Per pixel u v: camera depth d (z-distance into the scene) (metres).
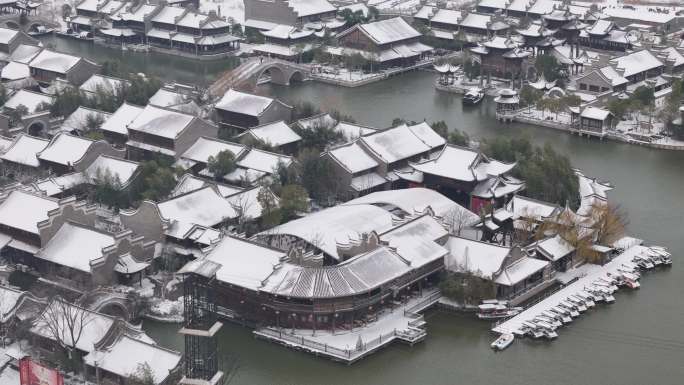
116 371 188.12
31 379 176.38
